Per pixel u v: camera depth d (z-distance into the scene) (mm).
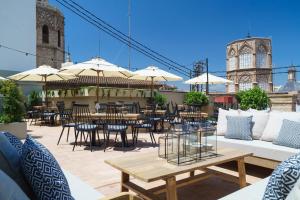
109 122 6281
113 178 3924
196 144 3195
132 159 2969
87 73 9180
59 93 12938
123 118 6090
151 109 9156
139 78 11156
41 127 10133
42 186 1452
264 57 39344
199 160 2912
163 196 3066
